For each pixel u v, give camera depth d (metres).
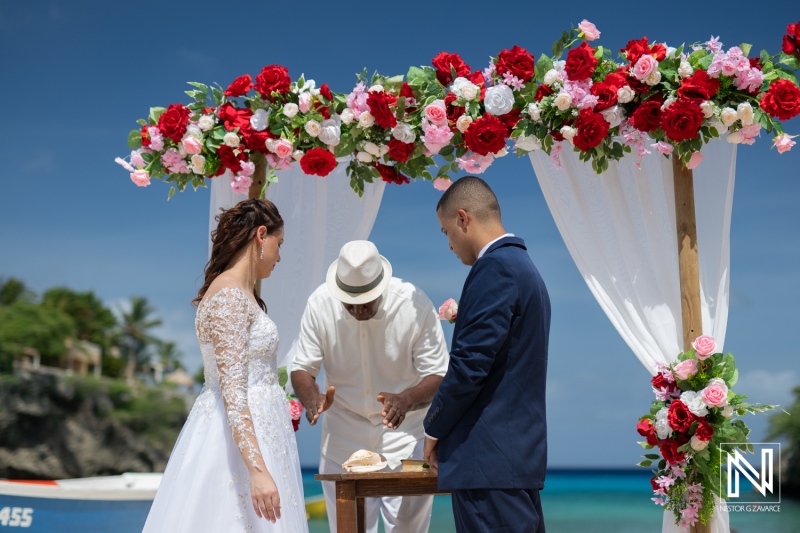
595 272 4.24
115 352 62.84
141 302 64.69
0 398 47.00
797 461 26.05
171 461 3.21
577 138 3.94
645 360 4.12
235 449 3.14
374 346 4.21
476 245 3.26
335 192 4.50
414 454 4.26
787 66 4.02
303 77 4.20
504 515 2.97
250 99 4.20
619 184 4.27
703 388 3.94
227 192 4.39
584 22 4.00
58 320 56.78
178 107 4.18
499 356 3.07
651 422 3.99
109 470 50.12
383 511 4.38
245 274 3.29
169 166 4.27
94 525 6.05
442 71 4.12
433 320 4.23
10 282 61.34
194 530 3.04
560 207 4.31
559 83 3.97
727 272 4.14
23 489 6.04
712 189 4.23
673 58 4.03
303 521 3.24
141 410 52.41
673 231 4.20
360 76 4.15
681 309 4.12
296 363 4.25
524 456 3.02
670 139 4.02
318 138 4.21
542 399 3.11
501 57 3.99
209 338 3.17
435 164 4.27
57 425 48.44
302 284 4.43
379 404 4.27
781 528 22.17
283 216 4.49
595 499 36.47
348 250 4.04
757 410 3.85
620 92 3.92
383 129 4.17
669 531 4.02
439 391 3.04
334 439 4.33
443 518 24.97
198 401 3.23
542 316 3.12
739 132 3.97
